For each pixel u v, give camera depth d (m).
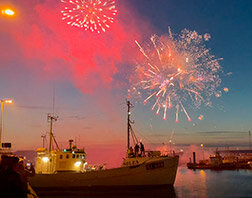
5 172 4.28
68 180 30.05
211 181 46.31
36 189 29.83
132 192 28.25
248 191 30.98
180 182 45.28
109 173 29.78
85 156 33.28
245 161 102.25
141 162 30.64
